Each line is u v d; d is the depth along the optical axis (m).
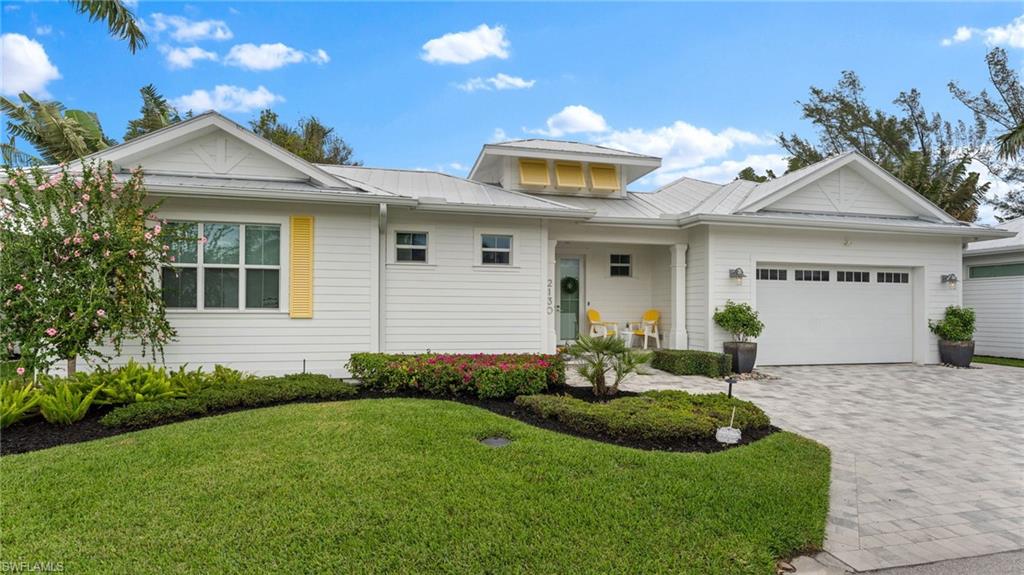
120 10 7.48
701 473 4.27
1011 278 14.08
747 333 10.88
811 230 11.83
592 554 3.10
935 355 12.60
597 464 4.38
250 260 8.69
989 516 4.00
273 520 3.36
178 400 5.95
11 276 5.98
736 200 12.86
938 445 5.82
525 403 6.45
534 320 10.30
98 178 6.86
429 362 7.46
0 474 4.05
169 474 4.05
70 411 5.51
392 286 9.61
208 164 9.02
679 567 3.03
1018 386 9.55
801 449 5.18
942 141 26.86
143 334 7.38
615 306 13.37
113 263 6.38
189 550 3.03
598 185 13.28
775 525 3.55
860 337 12.42
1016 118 24.22
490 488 3.87
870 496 4.35
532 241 10.34
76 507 3.53
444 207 9.44
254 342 8.66
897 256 12.49
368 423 5.41
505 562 3.01
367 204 8.89
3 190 7.24
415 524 3.35
